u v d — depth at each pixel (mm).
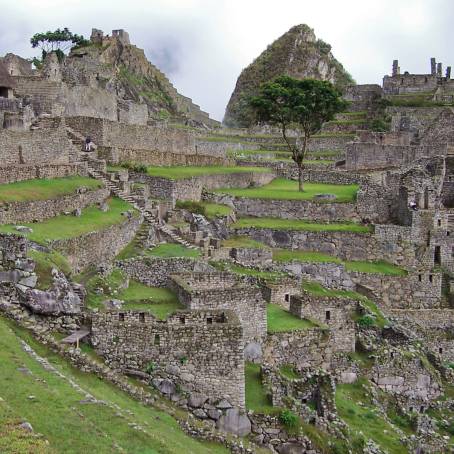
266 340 37875
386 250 61594
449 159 77938
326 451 30797
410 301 59531
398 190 66125
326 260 56375
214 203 63906
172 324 28828
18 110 59750
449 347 55938
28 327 27328
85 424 21000
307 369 38344
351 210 65688
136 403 26266
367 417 38875
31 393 21812
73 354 26656
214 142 89375
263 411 30047
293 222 63969
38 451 17641
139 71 155500
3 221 37000
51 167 48719
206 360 28469
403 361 45375
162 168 65938
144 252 45875
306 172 79250
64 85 68375
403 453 35938
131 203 52188
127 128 66500
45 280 29094
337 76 194000
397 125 108438
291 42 193625
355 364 43344
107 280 36906
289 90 74312
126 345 28109
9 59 92688
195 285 39094
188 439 25188
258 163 85688
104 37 156875
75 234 37844
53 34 136500
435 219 62156
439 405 45156
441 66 134250
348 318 44062
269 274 49000
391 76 129750
